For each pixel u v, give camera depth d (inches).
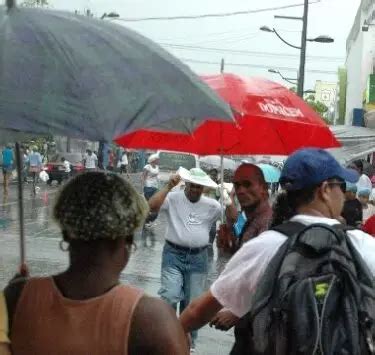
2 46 88.9
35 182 1192.2
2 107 86.5
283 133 193.5
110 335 88.1
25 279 96.1
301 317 103.9
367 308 105.7
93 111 85.2
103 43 91.7
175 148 200.1
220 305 123.7
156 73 91.0
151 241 657.0
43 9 97.1
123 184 93.9
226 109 93.5
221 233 240.1
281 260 110.4
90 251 91.4
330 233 111.3
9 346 92.5
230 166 861.2
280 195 127.1
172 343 88.4
